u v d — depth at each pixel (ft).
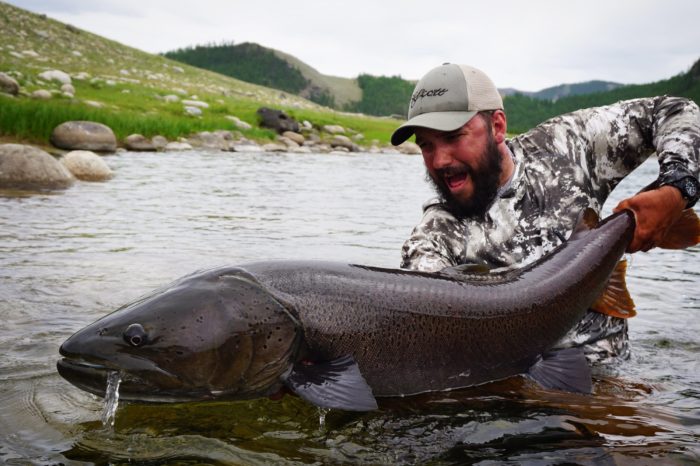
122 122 30.14
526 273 3.87
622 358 4.26
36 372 3.99
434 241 4.14
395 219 11.55
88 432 3.26
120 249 7.82
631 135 4.18
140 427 3.33
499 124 3.97
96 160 16.88
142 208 11.75
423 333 3.64
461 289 3.74
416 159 36.45
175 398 3.40
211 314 3.38
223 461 2.98
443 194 4.09
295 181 18.74
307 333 3.48
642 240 3.88
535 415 3.42
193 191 14.90
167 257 7.41
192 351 3.32
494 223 4.10
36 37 73.77
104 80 56.59
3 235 8.41
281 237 9.13
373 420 3.41
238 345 3.37
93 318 5.07
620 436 3.17
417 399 3.66
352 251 8.16
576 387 3.71
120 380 3.30
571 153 4.16
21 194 12.75
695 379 4.03
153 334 3.32
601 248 3.89
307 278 3.57
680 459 2.91
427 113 3.87
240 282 3.49
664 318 5.58
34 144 24.53
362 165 28.07
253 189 16.01
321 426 3.36
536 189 4.09
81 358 3.31
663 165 3.84
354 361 3.50
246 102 65.62
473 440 3.17
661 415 3.42
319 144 43.68
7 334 4.64
